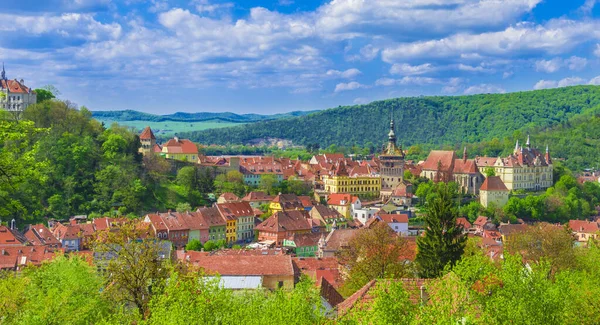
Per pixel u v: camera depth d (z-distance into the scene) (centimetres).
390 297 7281
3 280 11775
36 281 12000
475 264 8625
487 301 8025
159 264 10344
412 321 7056
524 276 8575
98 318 9800
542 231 17638
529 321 7975
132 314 9225
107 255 11438
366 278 15075
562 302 8550
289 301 7862
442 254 15012
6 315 10625
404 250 16338
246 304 8881
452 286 7825
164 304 7950
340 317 7475
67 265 12012
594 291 9912
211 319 7719
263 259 16950
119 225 10750
